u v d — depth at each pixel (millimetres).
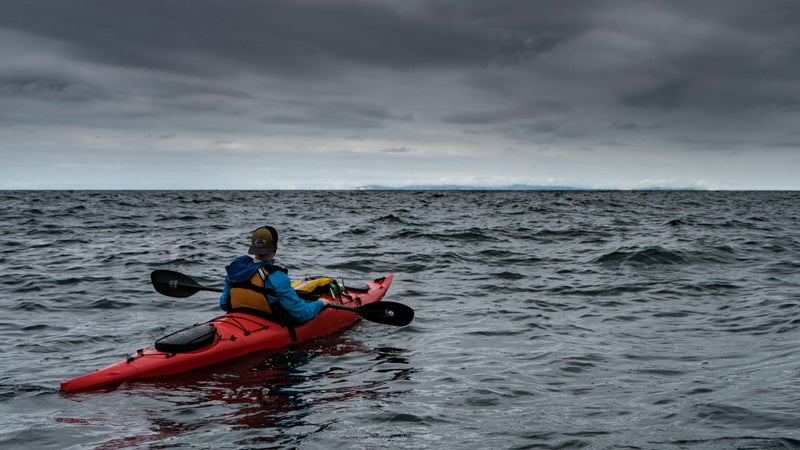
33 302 8734
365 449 3811
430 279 11234
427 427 4191
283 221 27781
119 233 20484
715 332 7148
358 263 13109
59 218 28266
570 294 9766
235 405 4699
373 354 6219
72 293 9477
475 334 7125
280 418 4398
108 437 4051
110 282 10453
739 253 14141
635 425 4145
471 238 18750
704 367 5637
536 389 5059
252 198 76125
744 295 9430
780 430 3918
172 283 7336
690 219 27906
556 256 14352
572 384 5191
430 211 38750
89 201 55625
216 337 5918
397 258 13906
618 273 11797
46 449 3846
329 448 3834
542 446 3814
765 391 4781
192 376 5422
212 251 15062
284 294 6320
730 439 3809
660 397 4766
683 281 10805
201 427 4227
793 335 6781
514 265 13016
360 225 23984
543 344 6629
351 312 7660
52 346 6465
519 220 28203
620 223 25641
